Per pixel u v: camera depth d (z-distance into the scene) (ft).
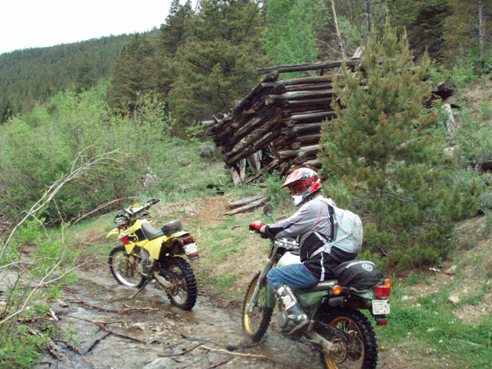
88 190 45.21
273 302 17.52
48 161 44.75
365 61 22.62
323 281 15.30
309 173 16.56
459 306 18.49
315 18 83.25
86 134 45.32
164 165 48.08
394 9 88.07
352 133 21.63
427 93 22.41
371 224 20.83
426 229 21.44
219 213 35.83
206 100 90.07
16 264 16.85
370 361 14.05
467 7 74.84
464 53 74.95
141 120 49.75
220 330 19.58
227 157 50.31
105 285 25.98
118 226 25.36
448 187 23.29
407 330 17.75
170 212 37.73
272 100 38.65
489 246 21.09
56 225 45.24
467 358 15.80
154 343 18.48
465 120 32.65
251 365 16.63
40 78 522.47
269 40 84.69
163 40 145.38
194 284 21.50
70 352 17.70
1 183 45.80
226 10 96.17
